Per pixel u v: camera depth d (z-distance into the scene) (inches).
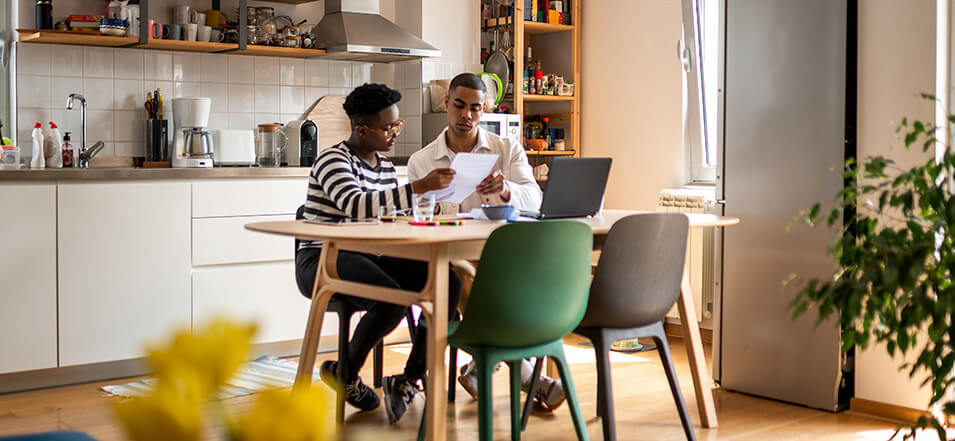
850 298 74.4
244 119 192.4
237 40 182.2
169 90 183.2
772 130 137.9
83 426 125.5
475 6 211.5
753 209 141.3
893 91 126.7
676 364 166.9
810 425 127.5
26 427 124.6
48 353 146.0
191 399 17.7
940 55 123.0
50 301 145.8
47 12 163.5
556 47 225.6
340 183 118.3
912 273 71.6
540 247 94.3
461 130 135.0
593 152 220.4
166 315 157.1
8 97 167.2
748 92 140.6
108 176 149.3
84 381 152.6
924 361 81.6
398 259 127.6
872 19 128.8
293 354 175.6
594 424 127.3
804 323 136.2
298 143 189.3
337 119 203.2
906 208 78.0
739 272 144.1
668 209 192.1
